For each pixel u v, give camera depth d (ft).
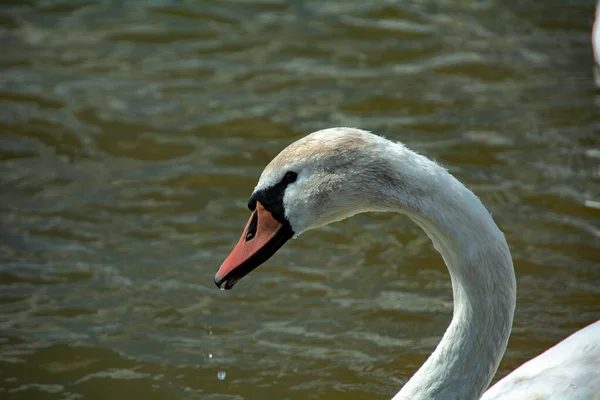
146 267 35.68
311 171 20.58
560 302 33.14
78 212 39.01
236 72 50.44
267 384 29.63
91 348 31.24
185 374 30.09
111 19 56.59
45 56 52.26
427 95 47.93
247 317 33.01
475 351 20.43
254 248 21.27
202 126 45.27
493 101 47.34
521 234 36.99
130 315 33.04
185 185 40.83
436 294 34.06
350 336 31.91
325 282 34.86
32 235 37.47
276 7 57.77
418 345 31.32
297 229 21.04
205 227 38.04
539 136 44.04
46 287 34.42
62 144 43.91
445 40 53.72
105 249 36.73
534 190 39.88
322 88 48.65
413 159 19.84
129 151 43.42
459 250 19.61
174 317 32.96
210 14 56.90
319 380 29.76
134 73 50.49
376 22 55.72
